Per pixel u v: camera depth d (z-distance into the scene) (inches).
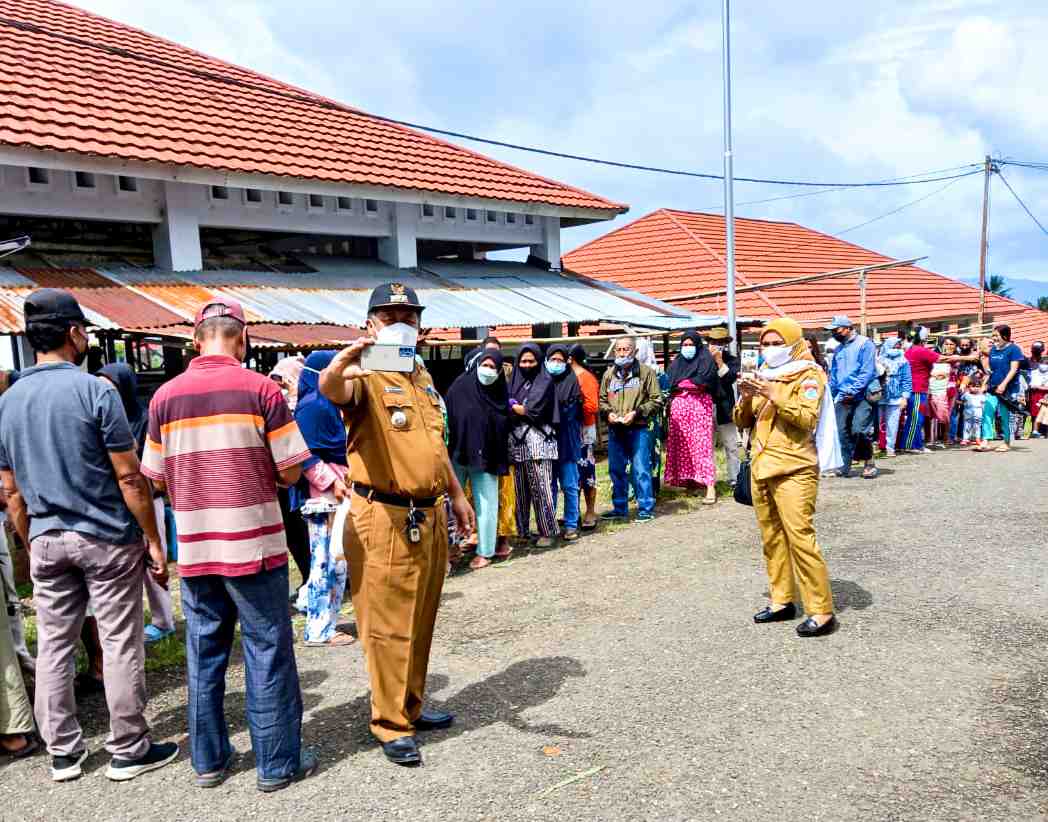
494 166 576.1
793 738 145.4
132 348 360.5
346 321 361.1
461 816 126.1
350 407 141.1
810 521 194.4
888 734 145.5
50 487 137.7
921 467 428.5
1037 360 604.4
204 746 137.3
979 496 345.1
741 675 173.3
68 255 375.6
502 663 186.5
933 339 791.7
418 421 145.7
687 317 525.3
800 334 198.5
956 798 125.0
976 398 510.6
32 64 412.8
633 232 1002.1
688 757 140.5
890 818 120.6
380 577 142.6
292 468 135.0
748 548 277.4
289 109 515.2
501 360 267.3
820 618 193.5
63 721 142.4
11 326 272.1
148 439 135.3
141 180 389.1
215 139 422.3
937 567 244.7
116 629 141.2
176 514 134.0
